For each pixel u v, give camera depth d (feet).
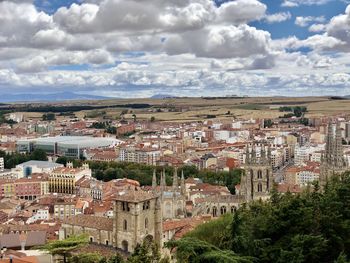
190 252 303.89
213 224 530.68
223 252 303.27
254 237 359.46
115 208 634.84
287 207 366.22
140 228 620.90
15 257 552.41
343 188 390.42
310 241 328.29
